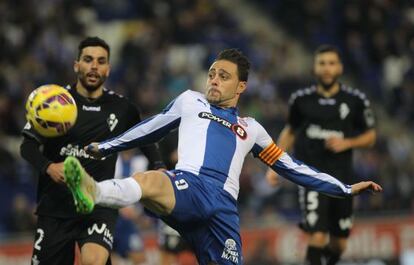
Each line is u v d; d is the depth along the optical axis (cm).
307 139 2933
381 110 6988
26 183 4909
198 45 6850
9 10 6131
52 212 2233
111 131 2283
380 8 7462
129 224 3712
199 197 1900
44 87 2075
